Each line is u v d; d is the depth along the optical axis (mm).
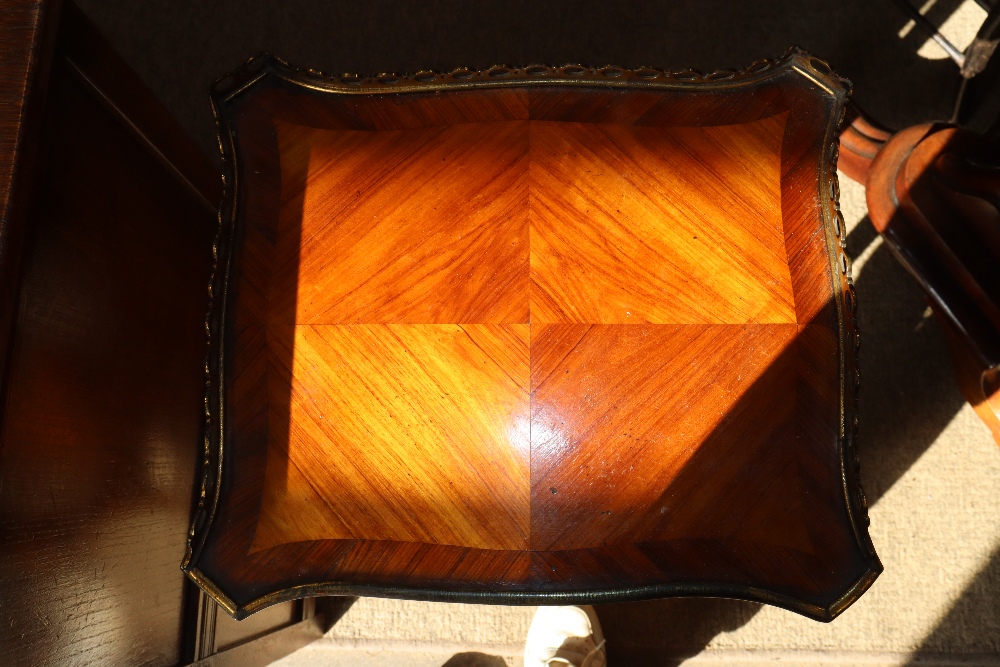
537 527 567
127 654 544
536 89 630
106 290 551
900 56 917
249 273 608
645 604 838
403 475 580
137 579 568
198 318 712
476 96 633
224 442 587
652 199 605
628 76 628
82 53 518
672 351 581
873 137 801
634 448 575
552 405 574
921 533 827
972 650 803
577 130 622
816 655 812
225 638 676
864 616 816
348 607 863
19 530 438
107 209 557
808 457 578
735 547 570
